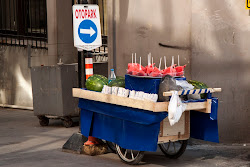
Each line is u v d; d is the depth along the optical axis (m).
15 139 8.63
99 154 7.19
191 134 6.64
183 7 7.62
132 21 8.27
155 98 5.80
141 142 6.09
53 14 11.84
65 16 11.95
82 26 7.17
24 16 13.47
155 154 7.20
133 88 6.29
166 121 6.20
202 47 7.55
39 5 13.05
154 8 7.95
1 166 6.48
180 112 5.77
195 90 5.94
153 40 8.02
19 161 6.79
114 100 6.37
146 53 8.14
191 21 7.56
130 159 6.55
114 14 8.54
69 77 9.86
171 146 7.45
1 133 9.36
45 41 12.81
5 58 13.58
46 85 9.98
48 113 10.02
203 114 6.44
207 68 7.56
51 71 9.88
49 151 7.50
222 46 7.47
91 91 6.80
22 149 7.70
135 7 8.20
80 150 7.24
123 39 8.46
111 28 8.62
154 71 6.06
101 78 6.94
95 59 12.36
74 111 9.92
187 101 5.99
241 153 7.09
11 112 12.66
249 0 7.32
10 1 13.79
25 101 13.20
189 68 7.66
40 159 6.91
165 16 7.83
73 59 12.11
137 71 6.12
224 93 7.54
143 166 6.43
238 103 7.53
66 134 9.15
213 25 7.46
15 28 13.66
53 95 9.90
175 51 7.79
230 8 7.39
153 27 8.00
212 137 6.40
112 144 7.33
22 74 13.19
